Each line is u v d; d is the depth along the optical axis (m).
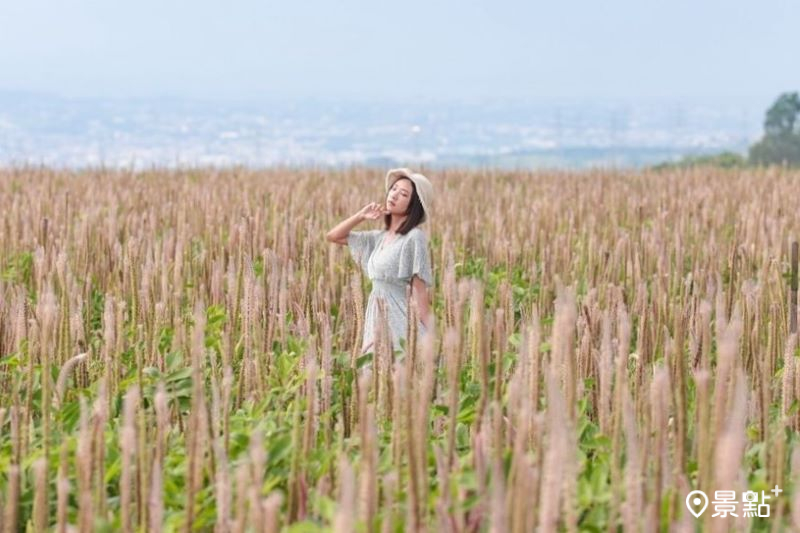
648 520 4.36
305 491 5.04
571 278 11.52
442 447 5.84
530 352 5.32
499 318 5.54
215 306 8.85
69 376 7.41
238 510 4.34
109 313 6.78
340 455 5.14
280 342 7.86
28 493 5.41
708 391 4.71
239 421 6.18
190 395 6.69
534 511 4.41
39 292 9.41
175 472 5.46
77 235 12.91
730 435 3.99
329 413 6.12
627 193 22.75
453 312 6.62
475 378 6.64
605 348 5.69
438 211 16.62
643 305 7.43
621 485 5.02
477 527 4.50
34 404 6.94
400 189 8.77
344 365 7.35
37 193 19.94
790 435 6.08
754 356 7.43
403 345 6.77
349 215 16.78
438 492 4.92
